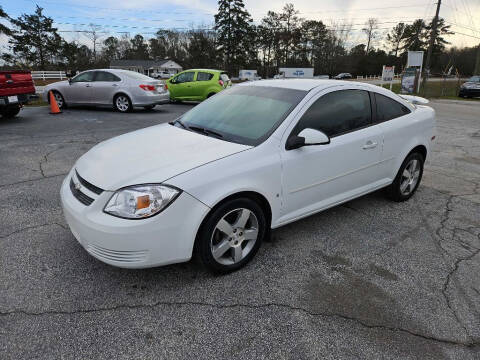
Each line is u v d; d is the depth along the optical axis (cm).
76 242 323
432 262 313
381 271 296
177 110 1273
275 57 7362
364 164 369
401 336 227
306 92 330
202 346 214
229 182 259
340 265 303
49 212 383
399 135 402
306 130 292
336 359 208
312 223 381
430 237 358
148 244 237
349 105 358
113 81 1133
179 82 1498
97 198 243
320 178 327
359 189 378
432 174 578
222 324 232
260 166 277
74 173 288
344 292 268
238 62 6309
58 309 239
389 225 381
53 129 834
